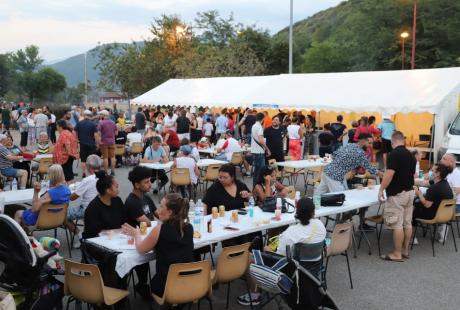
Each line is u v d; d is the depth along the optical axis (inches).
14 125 1186.6
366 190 312.7
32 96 2815.0
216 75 1152.2
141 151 592.7
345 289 227.6
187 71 1163.3
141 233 200.4
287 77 642.8
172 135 521.0
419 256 277.3
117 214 215.3
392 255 269.3
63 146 414.9
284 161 463.8
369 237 311.6
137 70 1231.5
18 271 169.5
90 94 1980.8
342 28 2187.5
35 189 253.4
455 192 306.8
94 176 277.1
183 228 178.2
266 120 634.2
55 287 174.9
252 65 1205.1
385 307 208.7
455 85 477.4
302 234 188.2
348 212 280.5
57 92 2888.8
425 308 208.4
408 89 499.8
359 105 505.7
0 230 169.0
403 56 1397.6
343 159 308.2
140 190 220.8
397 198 264.8
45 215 252.1
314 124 668.1
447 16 1425.9
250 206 251.3
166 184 473.1
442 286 232.8
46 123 794.2
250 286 210.2
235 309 202.4
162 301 167.0
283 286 173.9
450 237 317.1
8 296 149.4
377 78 547.5
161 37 1252.5
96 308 183.5
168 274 164.7
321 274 195.8
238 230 212.4
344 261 266.4
